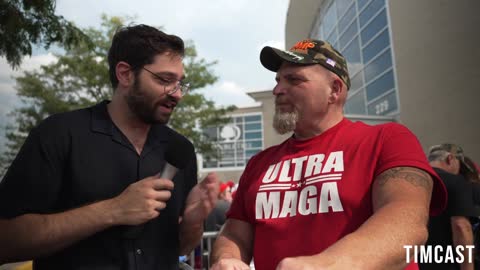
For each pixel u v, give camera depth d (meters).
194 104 13.95
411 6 9.92
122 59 1.63
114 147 1.61
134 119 1.68
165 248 1.65
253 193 1.65
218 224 4.71
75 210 1.41
